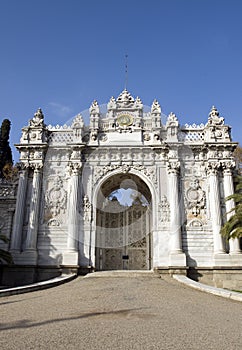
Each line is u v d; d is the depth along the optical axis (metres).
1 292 17.91
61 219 29.55
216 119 31.98
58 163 31.45
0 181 32.88
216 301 16.64
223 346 7.89
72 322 10.40
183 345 7.88
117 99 33.62
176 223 28.12
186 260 27.55
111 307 13.52
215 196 29.09
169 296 17.33
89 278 25.12
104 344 7.86
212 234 28.56
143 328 9.61
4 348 7.38
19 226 28.75
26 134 32.03
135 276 25.52
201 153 31.20
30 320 10.75
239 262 26.62
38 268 27.88
